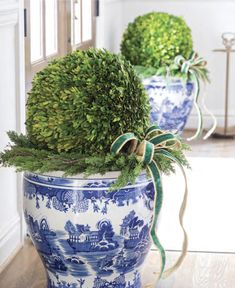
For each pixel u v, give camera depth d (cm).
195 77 514
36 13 394
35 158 272
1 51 323
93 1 530
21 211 357
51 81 271
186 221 395
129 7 627
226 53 611
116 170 266
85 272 277
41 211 271
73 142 269
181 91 516
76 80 268
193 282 316
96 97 267
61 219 268
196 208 414
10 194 342
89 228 268
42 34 403
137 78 281
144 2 623
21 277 317
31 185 274
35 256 342
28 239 366
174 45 530
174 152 288
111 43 598
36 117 272
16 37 342
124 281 283
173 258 344
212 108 623
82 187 265
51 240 272
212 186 452
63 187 266
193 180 462
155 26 532
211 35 614
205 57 618
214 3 610
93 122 266
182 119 527
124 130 271
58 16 436
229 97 623
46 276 297
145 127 283
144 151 268
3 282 311
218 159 513
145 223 276
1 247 326
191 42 541
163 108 516
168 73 512
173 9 617
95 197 266
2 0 317
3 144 328
